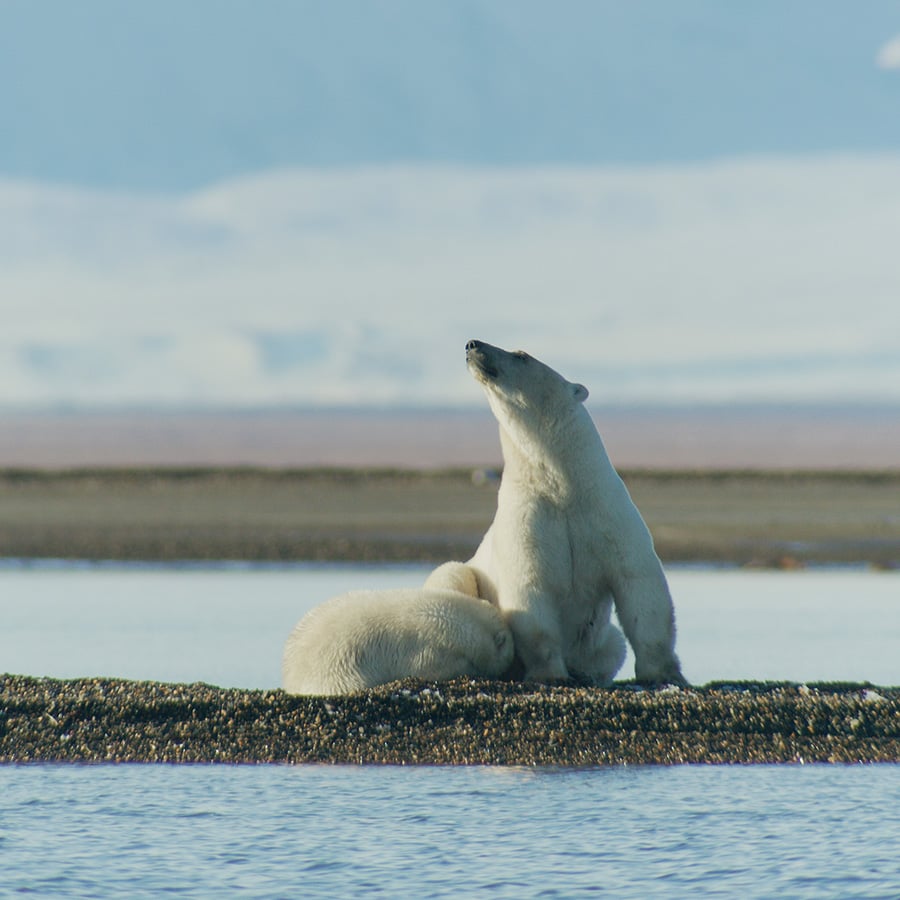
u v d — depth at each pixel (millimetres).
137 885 24000
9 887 23891
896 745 30891
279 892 23703
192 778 29438
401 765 30141
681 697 31875
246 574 80062
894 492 151125
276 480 169000
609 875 24391
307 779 29328
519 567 33031
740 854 25281
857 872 24469
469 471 178000
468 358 32750
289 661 33719
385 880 24219
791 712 31672
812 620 56469
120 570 82750
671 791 28484
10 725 31781
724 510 129750
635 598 33031
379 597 33531
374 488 162500
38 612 59312
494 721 31109
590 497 32875
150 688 33812
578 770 29797
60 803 28000
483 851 25422
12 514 127812
